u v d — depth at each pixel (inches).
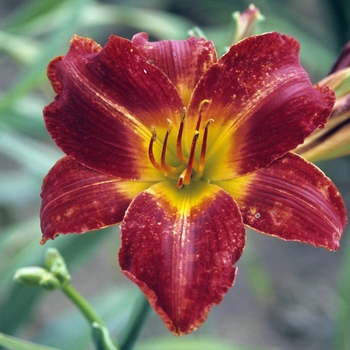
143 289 18.2
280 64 19.7
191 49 20.3
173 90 20.0
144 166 20.2
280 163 19.6
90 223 19.6
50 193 19.7
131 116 20.0
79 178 19.8
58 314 40.8
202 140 20.3
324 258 44.5
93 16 37.1
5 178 37.1
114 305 28.4
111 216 19.7
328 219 19.2
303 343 39.7
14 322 25.7
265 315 41.0
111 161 19.8
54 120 19.7
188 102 20.2
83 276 43.3
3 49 31.9
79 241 26.4
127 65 19.7
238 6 43.5
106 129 19.8
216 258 18.7
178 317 18.2
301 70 19.7
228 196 19.5
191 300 18.3
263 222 19.4
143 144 20.1
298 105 19.4
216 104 19.9
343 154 21.5
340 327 27.3
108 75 19.7
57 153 36.4
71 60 19.8
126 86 19.8
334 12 38.4
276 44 19.6
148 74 19.8
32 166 32.5
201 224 19.2
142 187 20.2
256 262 37.6
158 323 40.6
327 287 42.7
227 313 40.9
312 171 19.4
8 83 57.6
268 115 19.6
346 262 27.5
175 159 20.7
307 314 41.1
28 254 26.6
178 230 19.1
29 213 46.6
